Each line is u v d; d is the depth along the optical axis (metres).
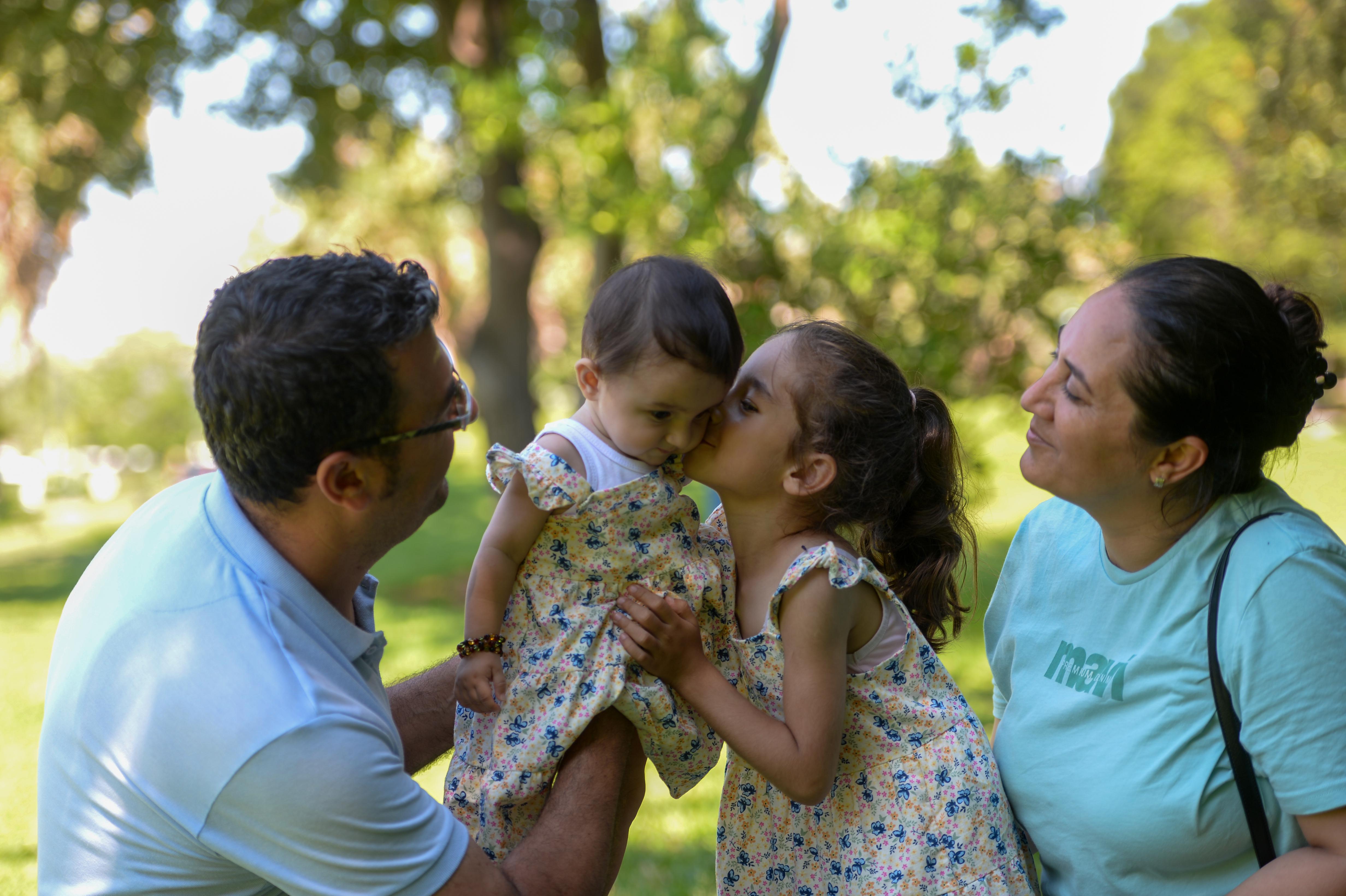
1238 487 1.65
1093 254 7.05
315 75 11.32
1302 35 12.89
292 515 1.59
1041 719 1.82
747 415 1.88
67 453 32.41
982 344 6.93
